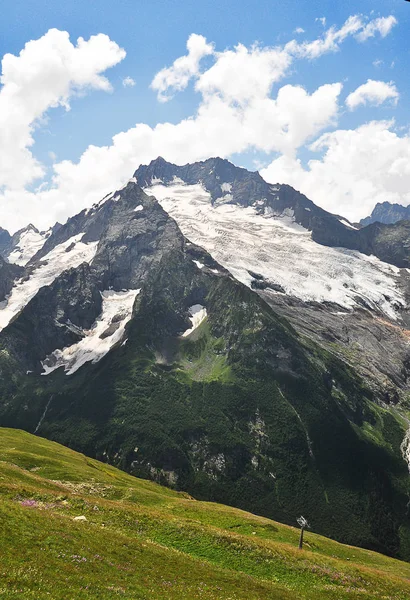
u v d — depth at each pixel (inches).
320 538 4739.2
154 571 1941.4
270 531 4069.9
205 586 1952.5
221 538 2866.6
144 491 4589.1
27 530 1852.9
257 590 2133.4
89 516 2746.1
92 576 1635.1
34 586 1398.9
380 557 4589.1
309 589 2509.8
